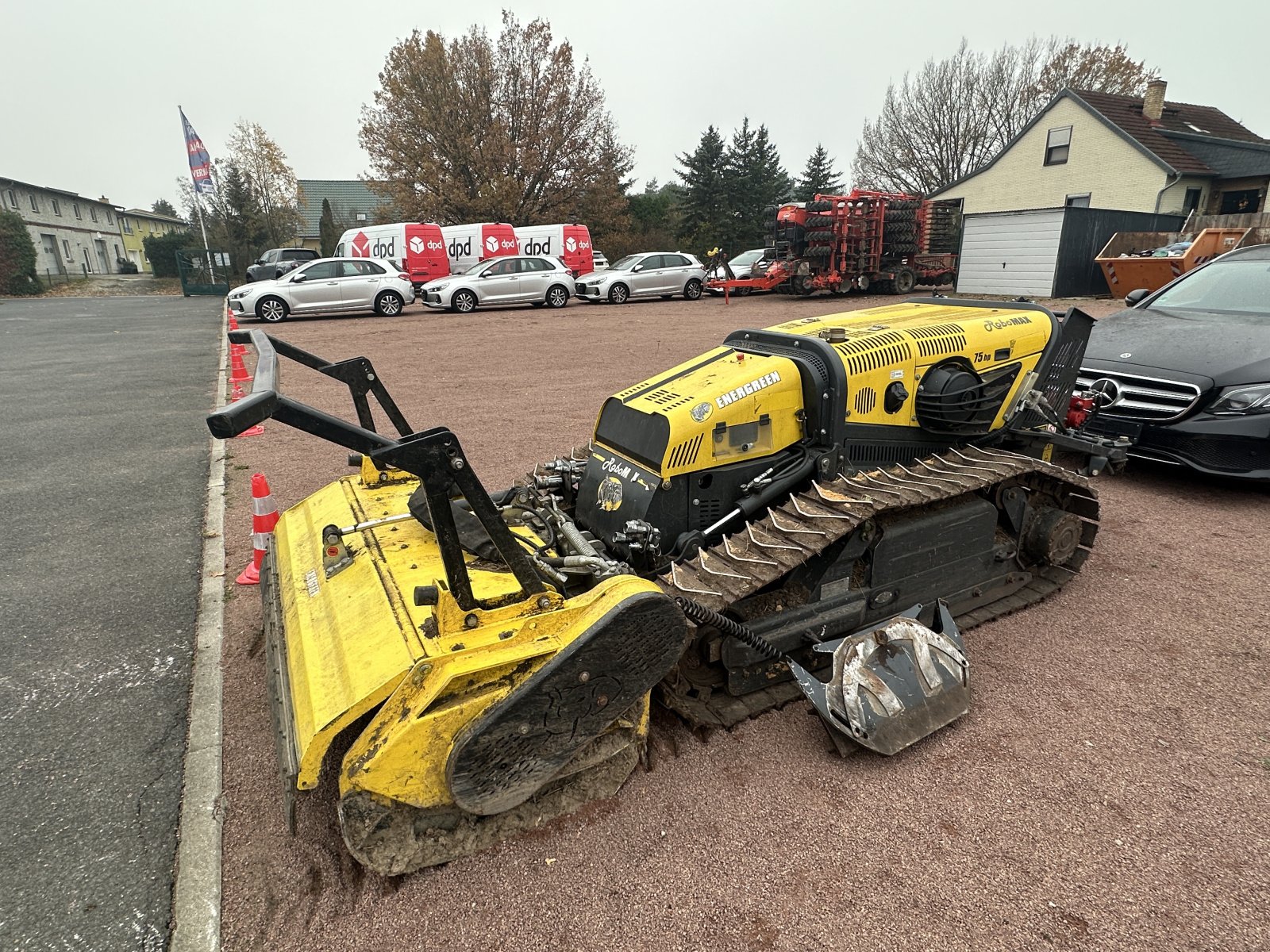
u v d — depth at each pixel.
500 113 34.12
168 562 4.75
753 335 3.89
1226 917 2.17
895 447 3.79
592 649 2.29
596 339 13.73
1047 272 17.95
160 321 19.83
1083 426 5.59
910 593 3.59
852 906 2.23
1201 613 3.89
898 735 2.83
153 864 2.48
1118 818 2.55
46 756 2.98
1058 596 4.12
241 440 7.67
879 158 38.91
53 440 7.64
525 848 2.48
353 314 18.72
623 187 38.75
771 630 3.16
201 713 3.21
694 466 3.23
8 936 2.20
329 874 2.41
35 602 4.24
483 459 6.62
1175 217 18.88
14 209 40.41
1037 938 2.12
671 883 2.33
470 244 22.44
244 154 40.53
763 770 2.83
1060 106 25.27
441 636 2.32
